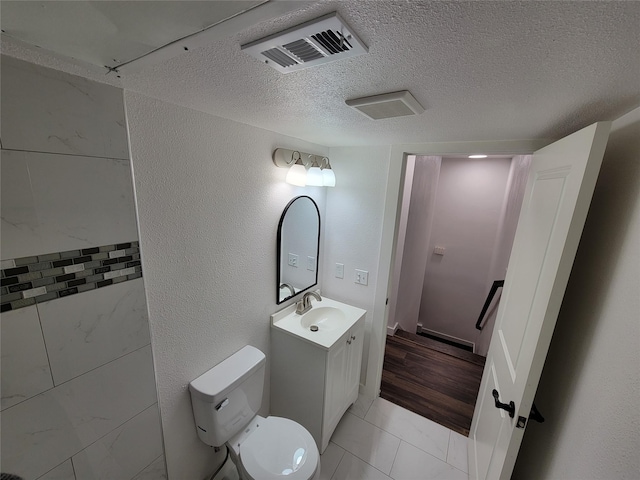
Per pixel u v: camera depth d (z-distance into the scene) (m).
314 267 2.15
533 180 1.33
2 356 0.71
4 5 0.42
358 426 1.94
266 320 1.73
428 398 2.25
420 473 1.62
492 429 1.29
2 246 0.68
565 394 1.02
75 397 0.86
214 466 1.53
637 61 0.57
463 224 3.57
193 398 1.29
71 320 0.82
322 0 0.43
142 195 0.99
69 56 0.63
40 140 0.71
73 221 0.80
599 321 0.87
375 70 0.69
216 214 1.29
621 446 0.67
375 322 2.10
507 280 1.51
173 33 0.52
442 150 1.69
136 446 1.06
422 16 0.47
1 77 0.64
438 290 3.88
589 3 0.41
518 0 0.41
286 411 1.84
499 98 0.85
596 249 0.99
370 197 1.97
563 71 0.64
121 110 0.86
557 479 0.95
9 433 0.74
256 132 1.42
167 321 1.15
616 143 0.96
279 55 0.62
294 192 1.76
